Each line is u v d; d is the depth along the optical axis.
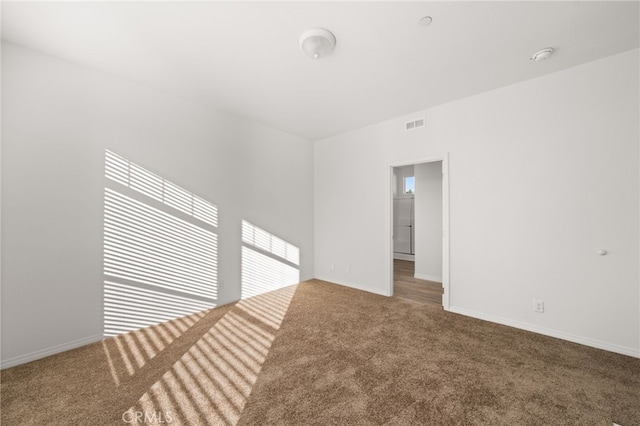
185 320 2.87
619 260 2.15
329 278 4.57
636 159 2.08
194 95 2.95
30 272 2.09
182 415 1.50
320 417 1.48
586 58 2.21
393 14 1.72
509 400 1.61
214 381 1.80
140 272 2.67
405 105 3.21
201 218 3.16
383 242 3.81
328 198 4.56
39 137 2.13
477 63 2.30
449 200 3.11
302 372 1.90
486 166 2.83
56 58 2.21
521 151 2.62
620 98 2.14
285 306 3.31
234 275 3.50
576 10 1.68
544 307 2.50
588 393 1.66
